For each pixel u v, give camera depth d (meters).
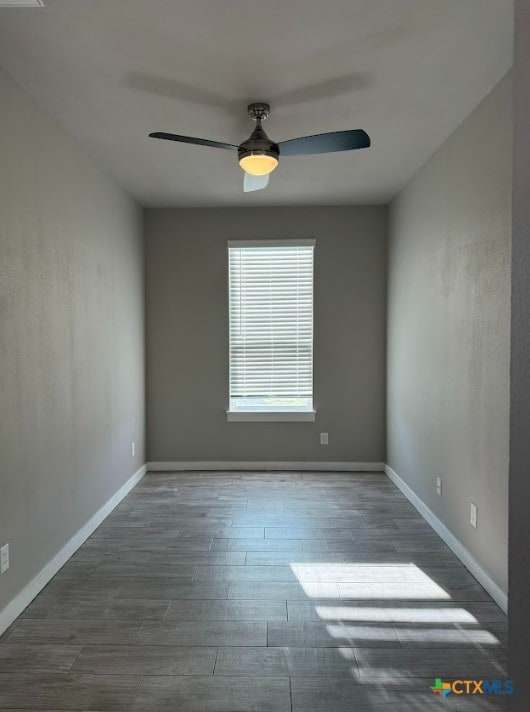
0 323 2.28
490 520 2.57
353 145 2.69
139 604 2.49
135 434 4.61
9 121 2.39
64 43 2.16
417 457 3.88
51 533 2.80
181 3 1.90
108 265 3.87
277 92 2.62
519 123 1.08
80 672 1.98
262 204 4.87
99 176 3.68
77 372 3.22
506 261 2.41
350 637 2.21
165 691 1.88
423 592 2.59
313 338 5.00
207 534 3.37
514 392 1.11
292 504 3.98
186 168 3.78
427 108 2.81
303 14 1.98
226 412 5.04
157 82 2.51
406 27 2.08
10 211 2.39
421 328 3.79
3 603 2.28
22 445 2.47
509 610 1.12
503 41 2.18
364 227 4.94
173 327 5.03
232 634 2.23
